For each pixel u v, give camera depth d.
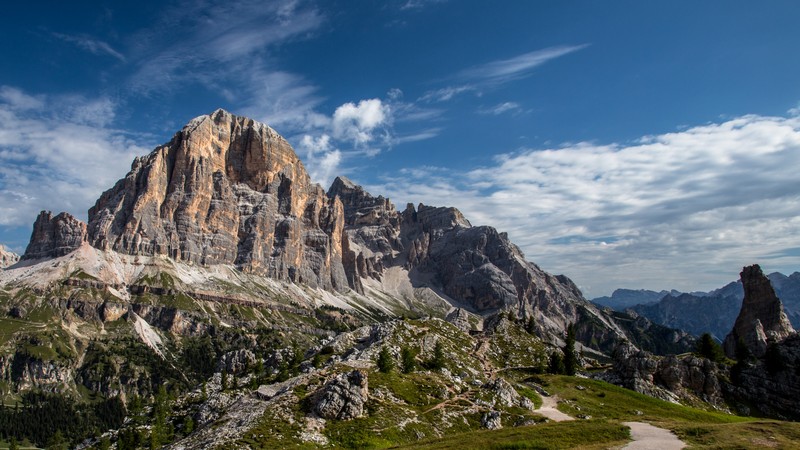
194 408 168.12
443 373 140.88
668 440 75.31
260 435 90.38
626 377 161.38
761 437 72.94
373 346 153.75
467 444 78.62
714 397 155.88
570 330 184.62
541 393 138.50
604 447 71.56
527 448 74.81
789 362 160.12
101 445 165.25
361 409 101.12
